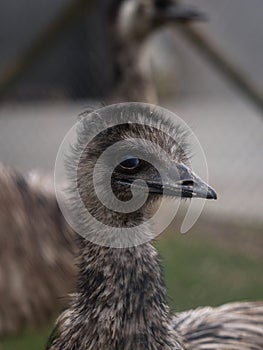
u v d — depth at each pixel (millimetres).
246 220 14641
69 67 20750
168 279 12273
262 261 13047
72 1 11938
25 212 9641
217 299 11539
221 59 12484
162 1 12555
